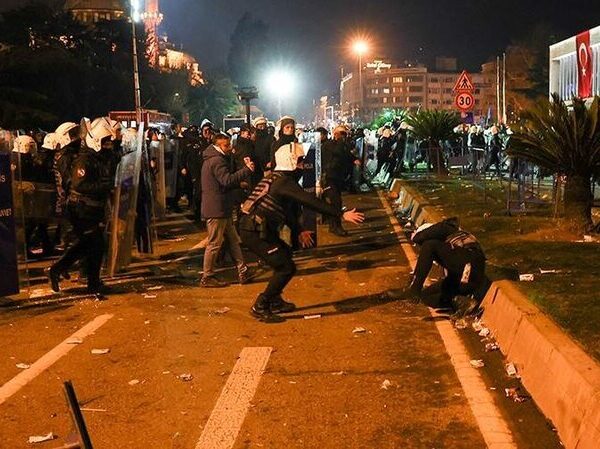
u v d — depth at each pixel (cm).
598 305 649
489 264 879
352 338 709
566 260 891
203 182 947
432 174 2589
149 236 1172
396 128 2817
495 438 475
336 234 1373
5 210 869
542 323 591
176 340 723
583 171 1082
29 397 581
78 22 5847
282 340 712
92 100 5169
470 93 2405
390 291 895
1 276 868
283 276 777
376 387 577
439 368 616
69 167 1045
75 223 915
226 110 8419
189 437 498
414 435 486
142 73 6431
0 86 4200
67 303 889
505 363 616
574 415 455
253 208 776
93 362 663
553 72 2814
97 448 484
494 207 1470
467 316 759
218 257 1095
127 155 1048
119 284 994
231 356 667
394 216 1681
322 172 1361
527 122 1112
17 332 770
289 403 550
